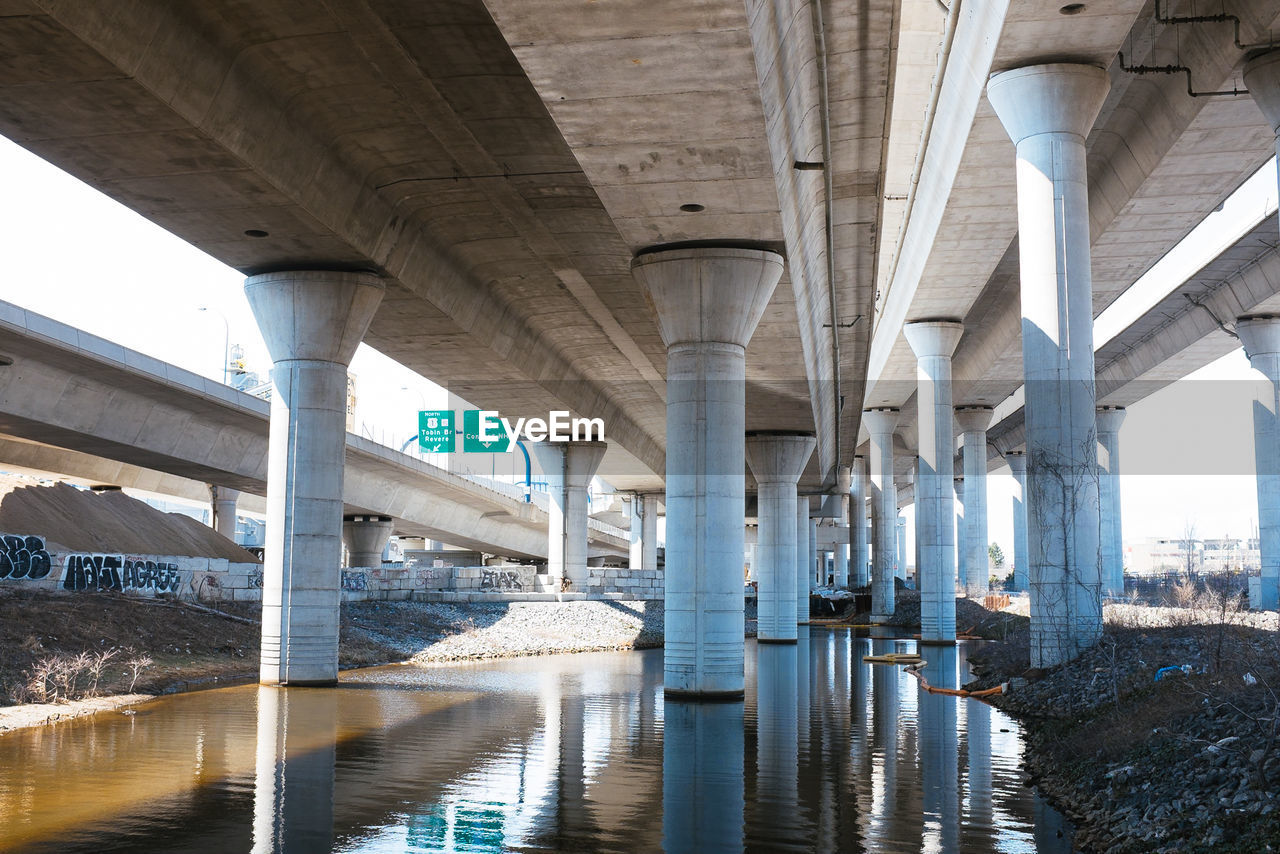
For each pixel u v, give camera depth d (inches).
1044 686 999.0
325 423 1169.4
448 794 589.0
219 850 465.4
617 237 1227.2
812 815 548.7
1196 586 2055.9
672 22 638.5
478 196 1113.4
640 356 1898.4
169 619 1364.4
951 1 1225.4
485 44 808.9
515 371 1699.1
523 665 1502.2
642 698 1068.5
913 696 1130.7
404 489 2918.3
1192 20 1120.8
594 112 758.5
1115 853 467.5
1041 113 1130.0
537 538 3973.9
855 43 928.3
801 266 1217.4
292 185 943.7
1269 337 2202.3
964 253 1745.8
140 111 792.9
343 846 475.8
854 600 3941.9
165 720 858.8
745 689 1201.4
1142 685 787.4
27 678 967.0
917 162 1598.2
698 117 765.9
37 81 748.6
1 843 473.7
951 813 555.8
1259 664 711.1
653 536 4173.2
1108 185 1585.9
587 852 473.7
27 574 1362.0
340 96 895.7
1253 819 435.8
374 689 1133.1
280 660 1155.3
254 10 765.3
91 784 600.1
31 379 1601.9
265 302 1155.3
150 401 1844.2
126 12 717.3
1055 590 1090.7
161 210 982.4
